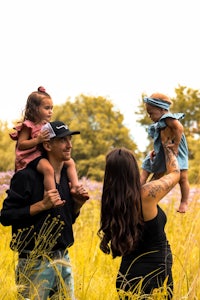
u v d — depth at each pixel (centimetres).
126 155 564
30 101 643
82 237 974
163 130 649
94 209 1124
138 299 548
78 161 5481
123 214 555
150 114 671
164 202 1155
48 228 549
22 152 621
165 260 560
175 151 644
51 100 651
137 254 564
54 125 577
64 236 574
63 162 593
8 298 570
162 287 546
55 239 554
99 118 6019
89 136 5909
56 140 574
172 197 1153
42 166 570
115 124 6044
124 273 567
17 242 564
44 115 639
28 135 630
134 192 556
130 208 555
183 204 680
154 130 672
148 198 557
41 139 577
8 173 1246
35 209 554
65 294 552
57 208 569
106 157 570
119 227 555
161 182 565
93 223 1065
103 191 568
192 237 664
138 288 558
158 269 557
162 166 668
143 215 558
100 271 738
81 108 6141
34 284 561
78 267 735
